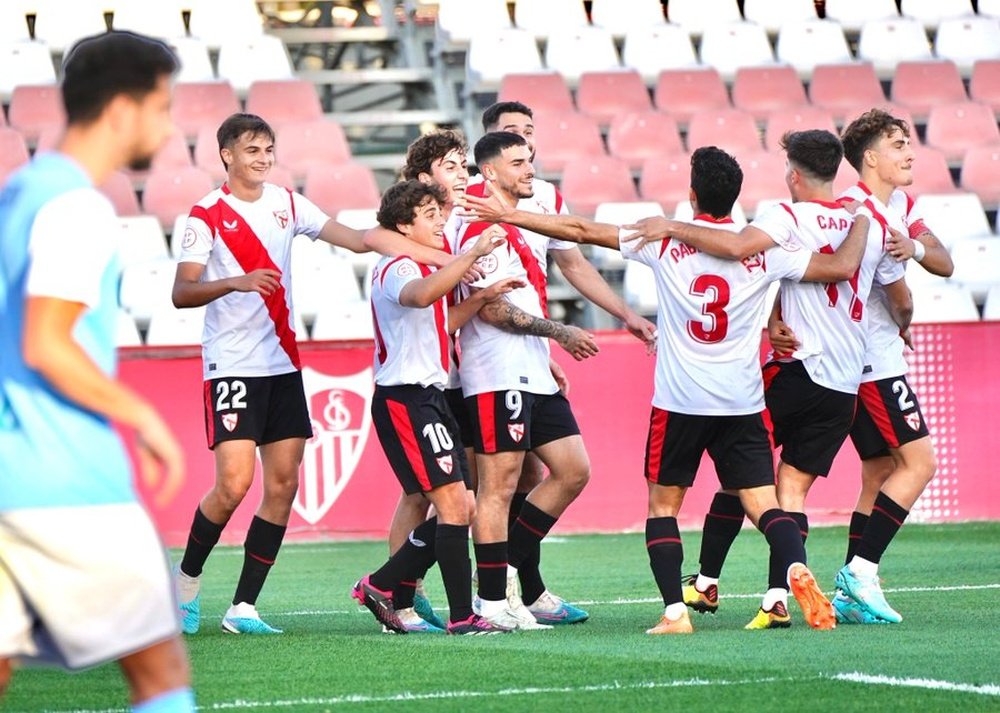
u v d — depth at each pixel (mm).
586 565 31938
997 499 39844
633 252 20891
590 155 53344
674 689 16172
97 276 9781
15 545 9961
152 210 50062
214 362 22516
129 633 10117
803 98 56844
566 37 58469
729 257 20500
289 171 52656
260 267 22578
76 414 9992
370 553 35156
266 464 22688
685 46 59000
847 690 15953
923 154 54406
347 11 63625
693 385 20703
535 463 24188
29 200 9953
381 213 21688
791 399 22328
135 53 10242
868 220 21922
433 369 21516
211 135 52469
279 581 30172
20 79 54781
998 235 51781
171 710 10469
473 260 20234
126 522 10102
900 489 22531
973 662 17953
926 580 28000
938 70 58250
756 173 52719
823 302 22141
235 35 58844
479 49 56969
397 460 21641
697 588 23453
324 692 16406
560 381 23219
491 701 15594
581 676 17156
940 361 39500
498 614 22016
